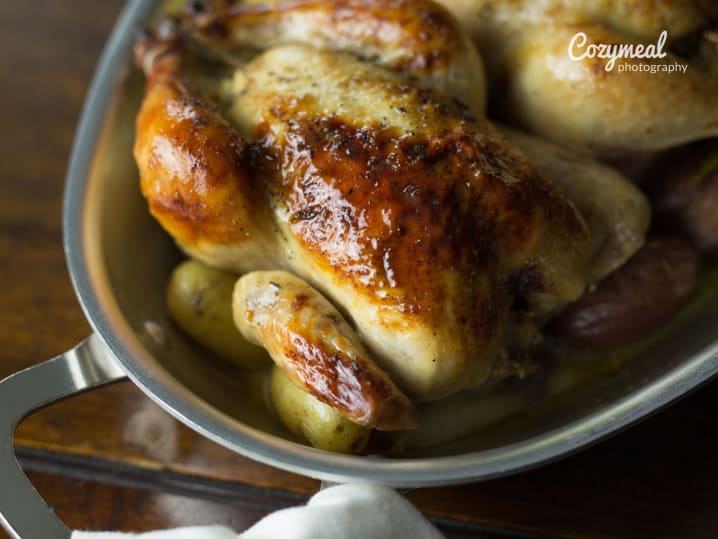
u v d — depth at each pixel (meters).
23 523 0.37
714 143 0.48
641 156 0.48
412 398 0.41
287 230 0.41
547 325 0.46
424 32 0.44
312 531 0.37
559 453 0.38
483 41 0.47
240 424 0.40
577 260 0.42
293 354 0.40
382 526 0.37
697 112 0.45
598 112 0.45
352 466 0.38
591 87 0.45
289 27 0.47
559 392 0.45
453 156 0.40
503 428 0.43
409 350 0.39
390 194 0.40
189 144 0.42
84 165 0.47
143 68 0.50
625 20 0.46
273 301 0.41
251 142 0.42
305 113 0.42
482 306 0.40
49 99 0.59
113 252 0.46
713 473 0.43
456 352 0.39
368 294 0.39
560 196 0.42
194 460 0.45
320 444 0.41
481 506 0.43
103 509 0.43
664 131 0.46
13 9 0.63
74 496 0.44
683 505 0.42
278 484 0.44
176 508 0.43
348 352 0.39
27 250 0.53
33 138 0.57
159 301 0.47
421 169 0.40
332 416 0.41
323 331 0.39
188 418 0.39
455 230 0.40
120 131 0.49
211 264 0.45
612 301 0.45
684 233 0.48
